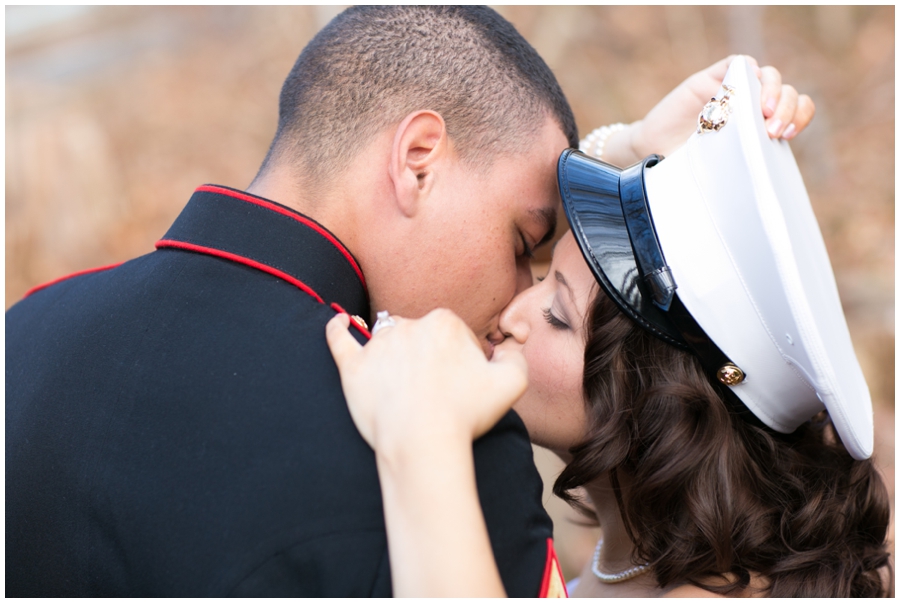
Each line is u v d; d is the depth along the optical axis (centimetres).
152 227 511
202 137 560
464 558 86
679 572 135
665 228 128
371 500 98
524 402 150
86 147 534
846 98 609
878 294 458
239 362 110
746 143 117
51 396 121
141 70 596
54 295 146
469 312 145
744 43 644
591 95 611
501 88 141
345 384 103
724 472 132
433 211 135
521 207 144
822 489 146
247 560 96
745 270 121
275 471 100
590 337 138
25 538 117
